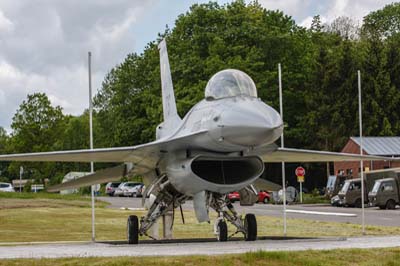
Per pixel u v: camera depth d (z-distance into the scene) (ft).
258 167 52.06
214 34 206.08
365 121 210.59
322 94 215.51
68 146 319.27
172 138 52.11
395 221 104.32
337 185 188.75
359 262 37.73
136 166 59.57
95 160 57.72
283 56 213.46
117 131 251.60
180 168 51.78
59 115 295.07
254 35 205.77
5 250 46.88
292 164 230.89
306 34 248.52
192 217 121.80
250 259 36.60
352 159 62.23
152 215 58.34
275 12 225.97
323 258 38.14
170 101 68.18
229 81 52.11
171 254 39.86
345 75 215.51
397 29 290.97
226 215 54.80
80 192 253.65
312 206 170.91
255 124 47.01
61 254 41.81
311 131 217.15
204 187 50.37
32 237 79.87
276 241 53.67
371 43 222.07
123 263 35.01
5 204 150.41
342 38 259.80
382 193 151.94
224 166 53.36
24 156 53.47
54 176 295.28
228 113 48.34
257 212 137.08
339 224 95.35
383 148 187.42
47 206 149.38
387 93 212.64
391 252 40.60
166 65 70.28
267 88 201.36
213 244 50.52
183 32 213.87
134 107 250.16
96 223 105.09
